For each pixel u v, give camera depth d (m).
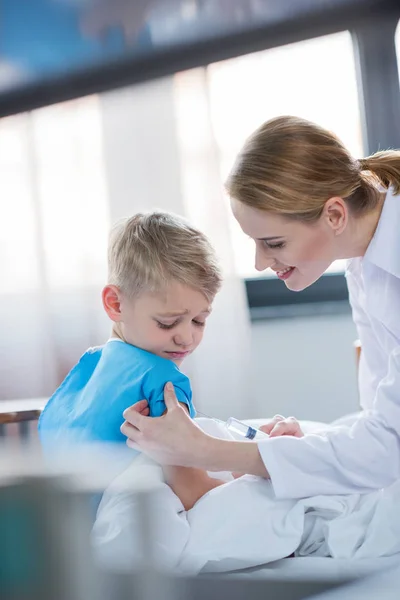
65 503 0.36
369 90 2.68
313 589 0.67
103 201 2.64
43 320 2.65
